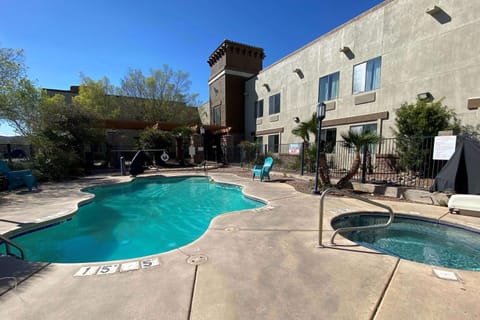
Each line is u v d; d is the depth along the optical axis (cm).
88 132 1292
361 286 241
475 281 251
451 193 576
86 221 616
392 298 220
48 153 1067
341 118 1211
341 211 543
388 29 985
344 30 1187
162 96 2706
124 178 1125
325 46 1305
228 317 194
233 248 339
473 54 746
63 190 827
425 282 248
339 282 248
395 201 642
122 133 2086
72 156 1130
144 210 712
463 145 577
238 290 233
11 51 995
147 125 1780
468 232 443
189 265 287
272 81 1788
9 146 1229
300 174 1060
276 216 504
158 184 1103
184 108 2833
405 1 920
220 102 2261
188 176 1244
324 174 799
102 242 484
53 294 228
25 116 1116
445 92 813
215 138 2248
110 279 255
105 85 2530
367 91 1083
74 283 247
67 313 200
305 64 1452
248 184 941
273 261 298
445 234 466
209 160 2219
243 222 463
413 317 194
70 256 420
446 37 807
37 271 272
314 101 1391
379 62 1030
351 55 1155
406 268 279
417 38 887
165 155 1622
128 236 516
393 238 446
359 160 760
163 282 248
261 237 383
